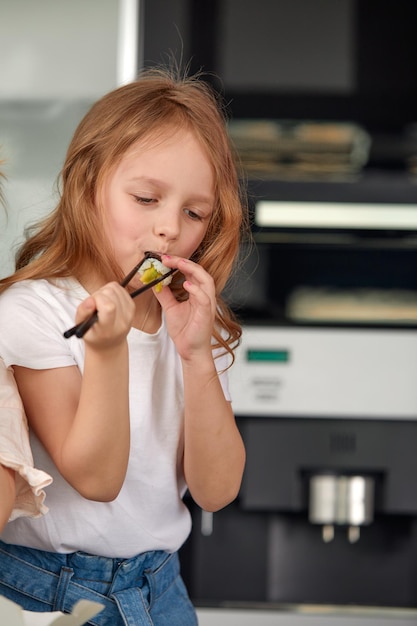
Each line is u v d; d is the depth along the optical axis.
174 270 1.61
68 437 1.47
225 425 1.66
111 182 1.63
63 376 1.59
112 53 3.16
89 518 1.65
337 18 3.19
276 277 3.28
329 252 3.31
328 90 3.20
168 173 1.60
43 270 1.69
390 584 3.29
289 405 3.18
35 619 1.18
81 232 1.68
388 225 3.23
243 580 3.27
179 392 1.75
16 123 3.18
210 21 3.17
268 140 3.23
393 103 3.21
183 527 1.79
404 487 3.18
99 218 1.66
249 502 3.17
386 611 3.28
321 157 3.25
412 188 3.21
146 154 1.60
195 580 3.25
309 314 3.23
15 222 3.16
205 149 1.64
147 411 1.71
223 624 3.22
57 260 1.70
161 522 1.74
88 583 1.67
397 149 3.24
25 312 1.62
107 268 1.66
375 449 3.18
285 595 3.29
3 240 3.14
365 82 3.20
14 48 3.17
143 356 1.72
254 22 3.17
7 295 1.66
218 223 1.77
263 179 3.17
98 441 1.45
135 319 1.73
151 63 3.16
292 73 3.19
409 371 3.19
